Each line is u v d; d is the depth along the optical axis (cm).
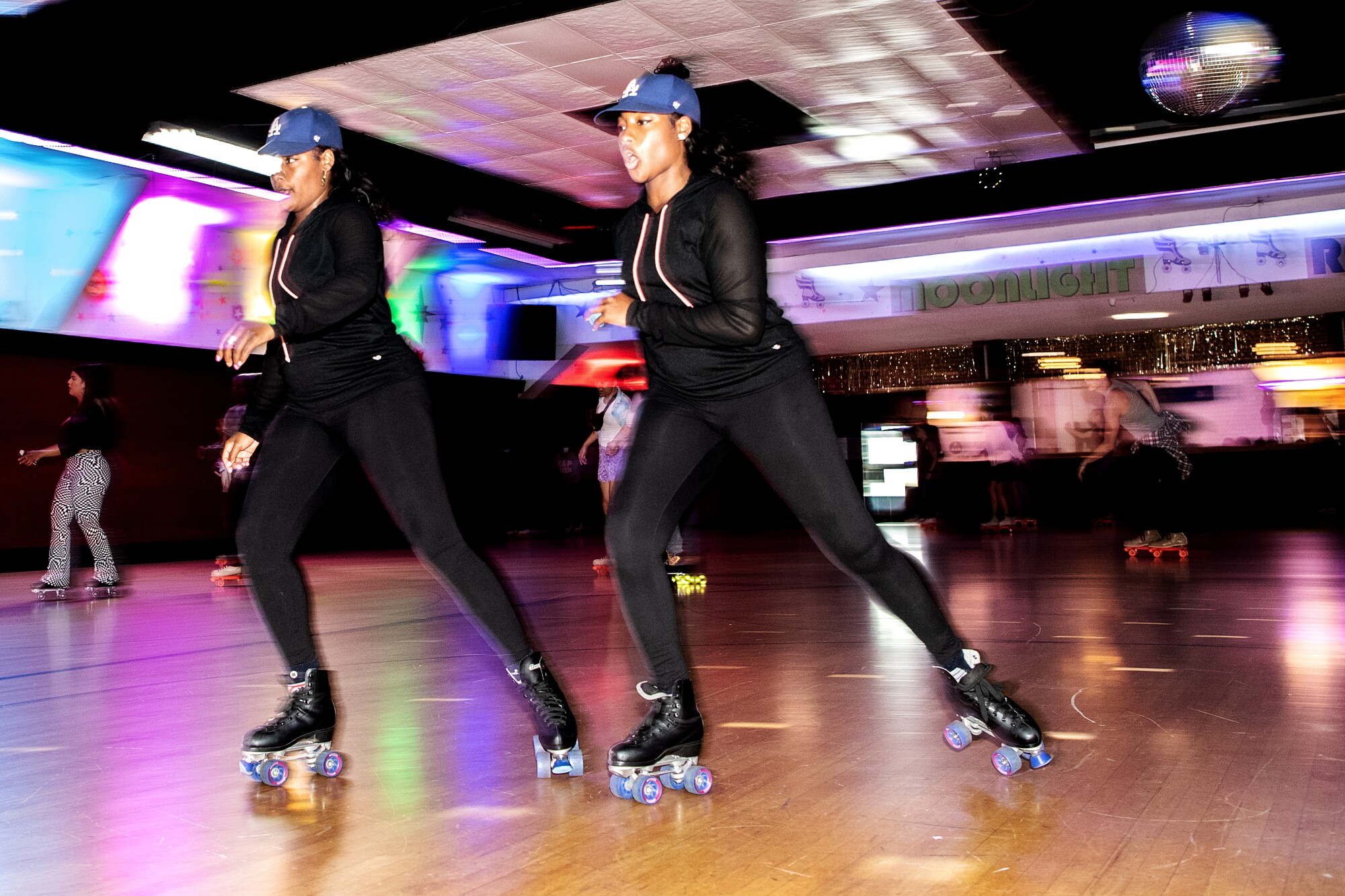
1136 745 252
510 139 894
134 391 1112
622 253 231
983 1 634
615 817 208
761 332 211
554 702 240
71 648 478
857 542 220
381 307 242
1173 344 1408
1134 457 856
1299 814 197
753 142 901
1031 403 1468
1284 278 1098
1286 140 878
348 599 684
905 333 1339
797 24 668
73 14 632
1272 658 370
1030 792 217
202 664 424
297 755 247
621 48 702
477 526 1390
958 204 1015
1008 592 613
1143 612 505
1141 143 929
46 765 259
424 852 188
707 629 485
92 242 1034
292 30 638
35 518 1040
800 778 233
